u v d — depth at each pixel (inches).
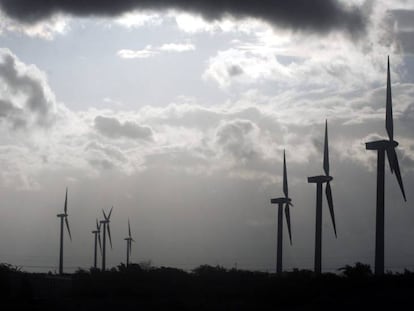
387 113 4360.2
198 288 4847.4
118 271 5502.0
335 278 4220.0
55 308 3946.9
